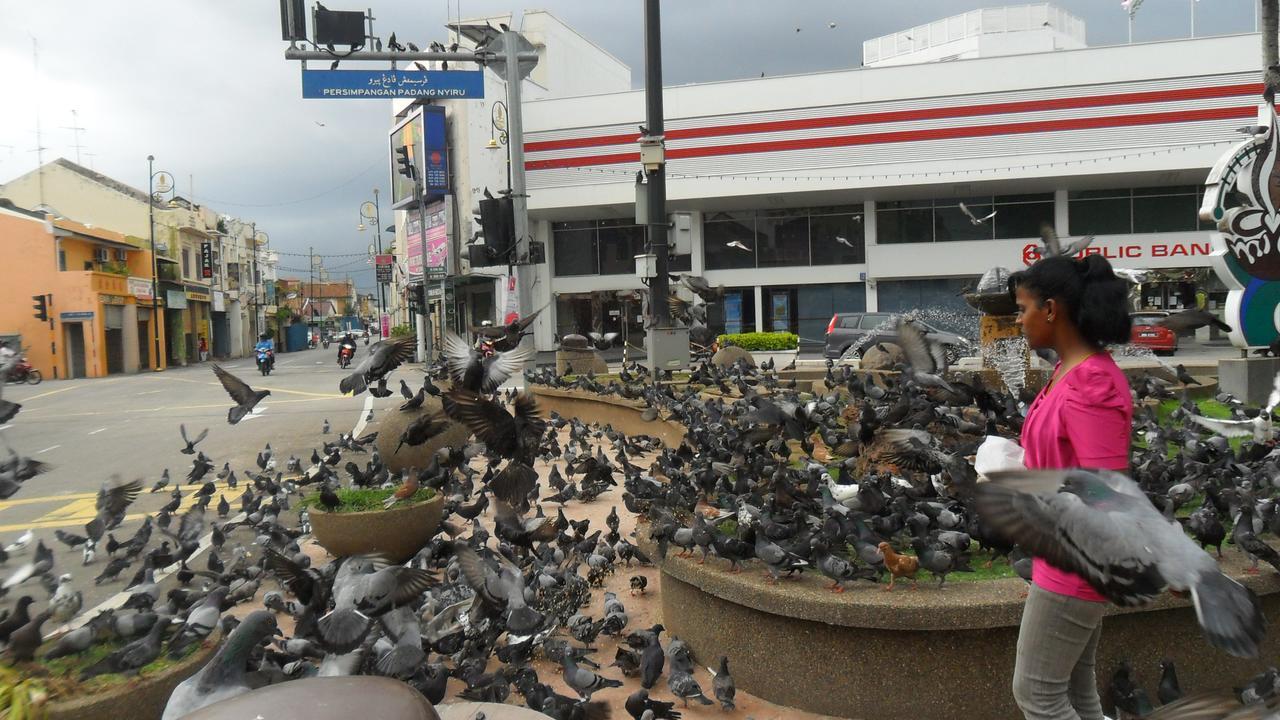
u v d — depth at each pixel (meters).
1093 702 3.65
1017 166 37.03
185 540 9.34
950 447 8.58
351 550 8.20
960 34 57.03
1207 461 8.73
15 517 12.26
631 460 14.34
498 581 5.71
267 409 24.69
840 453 10.23
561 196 41.91
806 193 39.62
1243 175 13.11
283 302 105.19
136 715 4.79
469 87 17.97
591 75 56.75
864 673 4.99
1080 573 2.57
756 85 39.41
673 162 40.38
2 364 10.71
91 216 60.91
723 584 5.57
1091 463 3.23
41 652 5.93
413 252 53.66
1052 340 3.51
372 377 8.38
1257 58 34.88
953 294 40.56
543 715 4.23
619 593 8.00
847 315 28.50
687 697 5.47
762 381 16.72
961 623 4.72
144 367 57.69
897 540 6.33
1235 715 2.87
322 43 17.25
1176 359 26.17
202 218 71.62
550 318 44.91
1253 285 13.20
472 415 5.80
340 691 3.02
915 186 38.31
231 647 4.51
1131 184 38.44
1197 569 2.46
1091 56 36.25
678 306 20.31
